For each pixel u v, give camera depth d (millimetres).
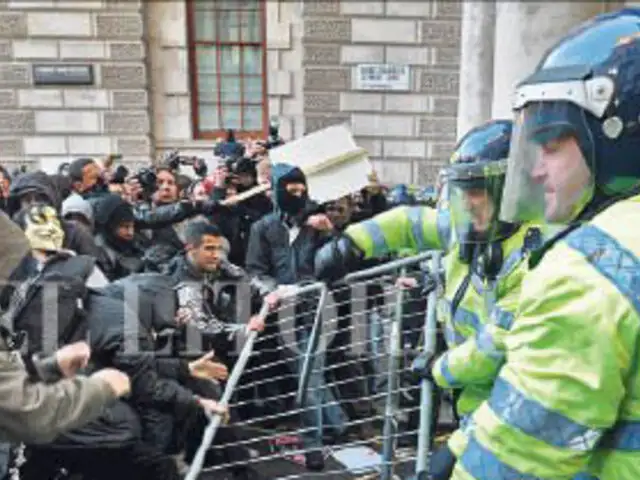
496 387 1002
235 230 4461
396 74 10234
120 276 3484
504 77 3326
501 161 1647
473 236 1678
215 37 10891
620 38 1007
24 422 1449
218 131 11156
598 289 916
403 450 3074
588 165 1036
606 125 998
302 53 10266
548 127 1053
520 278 1535
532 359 948
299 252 3582
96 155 10453
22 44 10141
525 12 3203
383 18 10125
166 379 2535
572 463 936
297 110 10508
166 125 10758
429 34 10141
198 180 6281
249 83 11062
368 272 2777
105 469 2424
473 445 1009
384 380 3400
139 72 10328
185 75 10672
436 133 10367
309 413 3330
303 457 3293
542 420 925
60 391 1524
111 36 10188
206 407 2480
